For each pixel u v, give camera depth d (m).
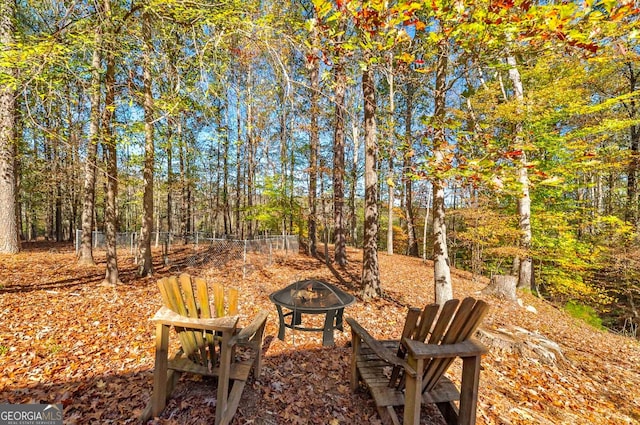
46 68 5.02
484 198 9.95
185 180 15.65
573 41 2.32
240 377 2.75
